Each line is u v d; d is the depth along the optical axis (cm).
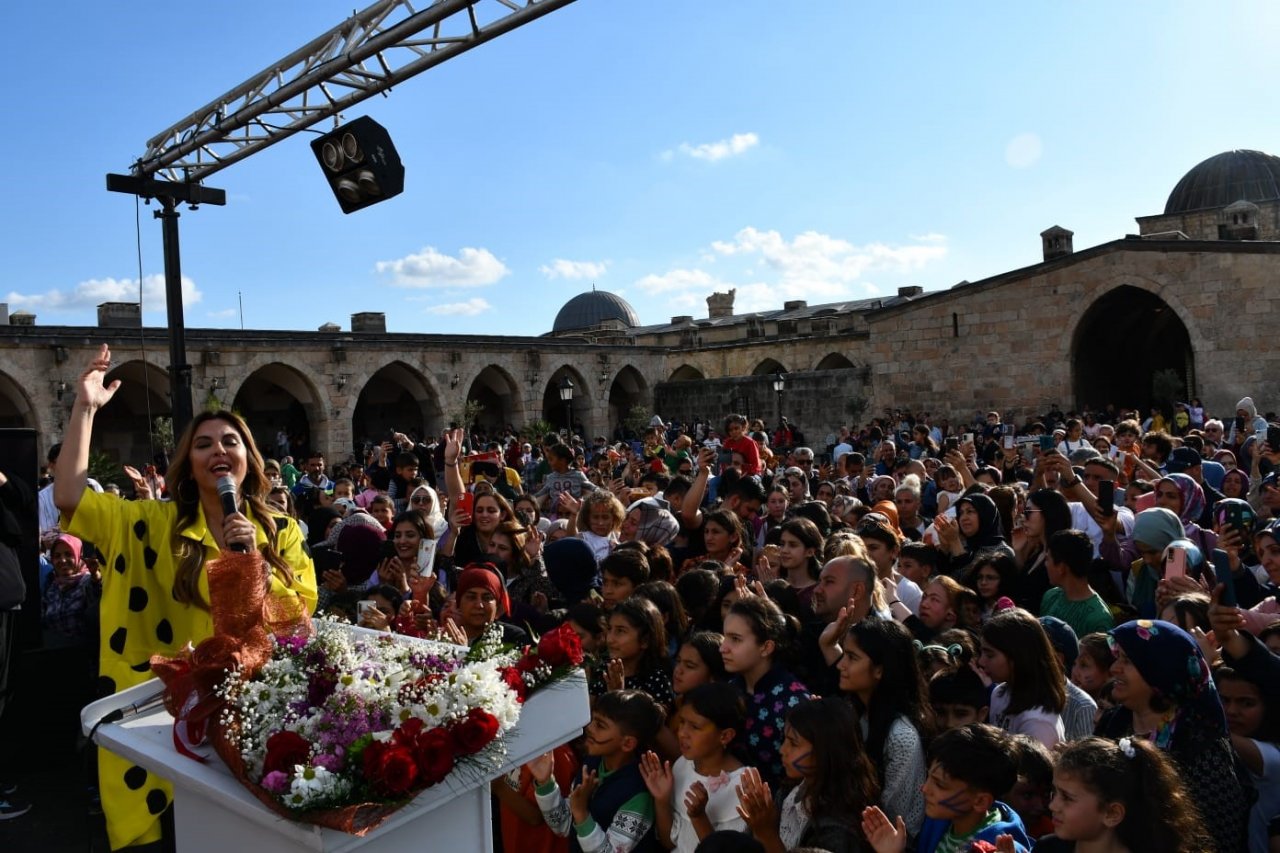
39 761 705
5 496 616
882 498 1180
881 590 584
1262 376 3344
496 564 802
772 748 475
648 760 446
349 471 2172
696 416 4891
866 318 4131
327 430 3753
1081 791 350
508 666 283
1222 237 4294
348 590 724
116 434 3619
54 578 787
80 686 726
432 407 4169
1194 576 641
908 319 4031
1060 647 548
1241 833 405
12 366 2898
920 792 432
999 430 2702
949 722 488
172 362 1280
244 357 3484
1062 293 3697
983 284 3844
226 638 268
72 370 3019
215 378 3384
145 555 362
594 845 432
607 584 689
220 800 242
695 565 806
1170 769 353
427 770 233
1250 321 3359
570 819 448
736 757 466
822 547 742
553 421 5131
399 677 259
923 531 1078
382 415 4553
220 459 357
